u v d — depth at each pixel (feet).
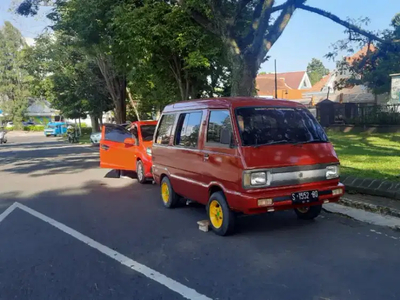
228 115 19.80
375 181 26.66
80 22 45.32
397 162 36.09
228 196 19.02
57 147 96.58
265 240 19.19
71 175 44.68
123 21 42.06
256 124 19.62
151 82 60.13
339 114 81.76
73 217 25.16
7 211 27.53
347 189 27.25
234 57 35.60
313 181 19.30
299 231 20.43
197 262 16.65
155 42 44.62
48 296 13.91
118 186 36.35
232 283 14.43
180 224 22.72
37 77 109.29
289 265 15.93
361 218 22.24
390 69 55.42
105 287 14.49
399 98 54.24
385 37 35.86
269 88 167.63
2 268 16.69
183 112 24.41
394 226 20.49
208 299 13.24
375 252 17.12
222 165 19.42
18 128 228.63
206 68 50.80
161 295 13.65
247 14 43.93
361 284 13.98
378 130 70.49
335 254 16.99
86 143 110.32
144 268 16.19
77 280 15.20
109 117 169.58
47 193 34.01
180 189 24.40
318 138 20.63
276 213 23.95
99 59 74.18
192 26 42.65
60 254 18.22
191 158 22.39
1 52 207.62
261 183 18.10
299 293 13.43
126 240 20.03
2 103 217.36
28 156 71.77
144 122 38.86
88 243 19.72
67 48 83.46
